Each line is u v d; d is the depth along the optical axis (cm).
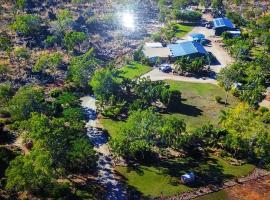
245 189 13738
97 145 15325
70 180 13500
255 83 19188
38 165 12019
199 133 15438
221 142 15488
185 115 17462
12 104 16012
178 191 13388
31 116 14588
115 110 17012
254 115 16850
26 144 14825
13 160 12694
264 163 14825
